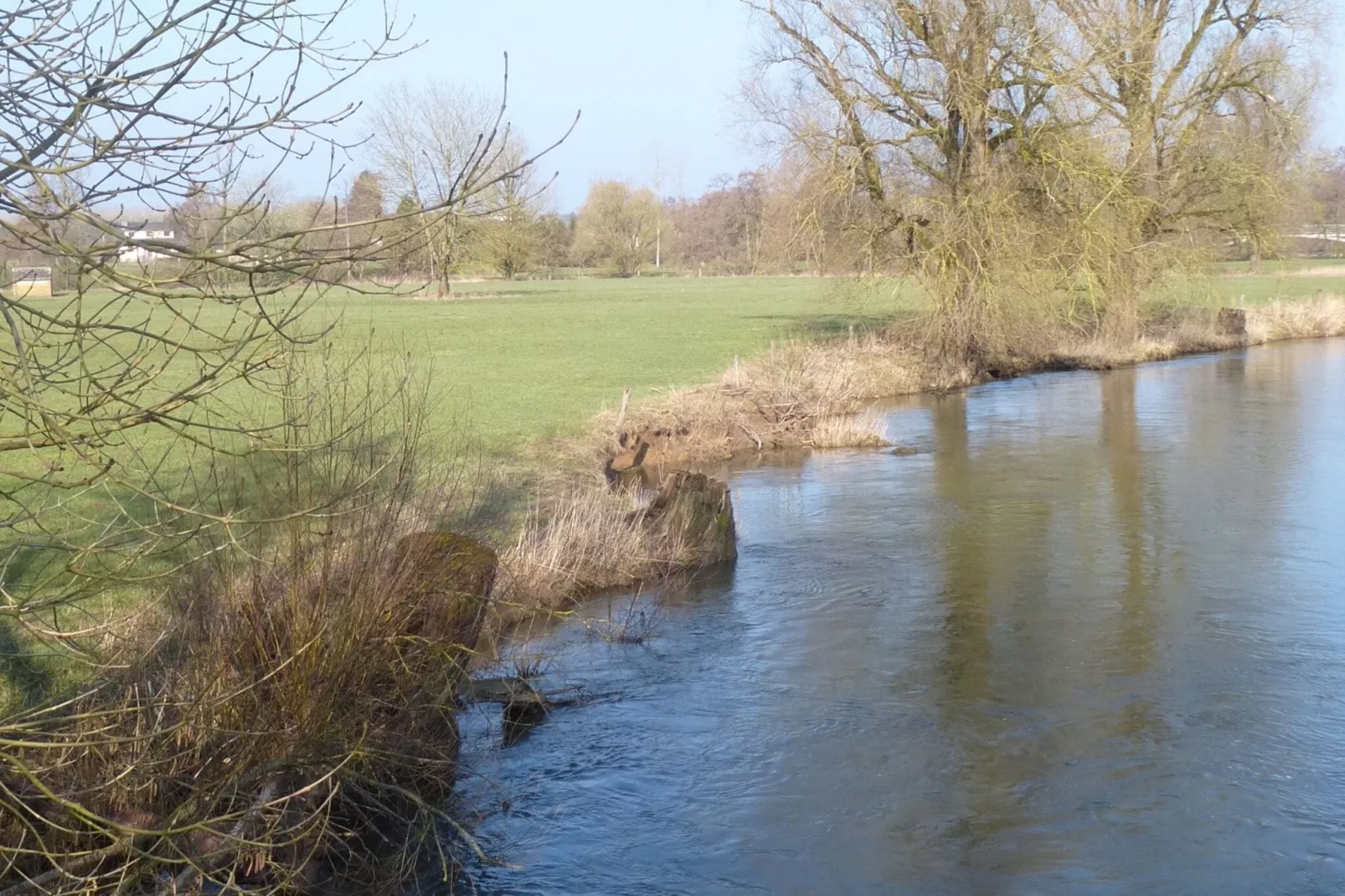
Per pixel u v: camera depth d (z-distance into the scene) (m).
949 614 11.20
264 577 6.90
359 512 7.32
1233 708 8.70
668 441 20.69
